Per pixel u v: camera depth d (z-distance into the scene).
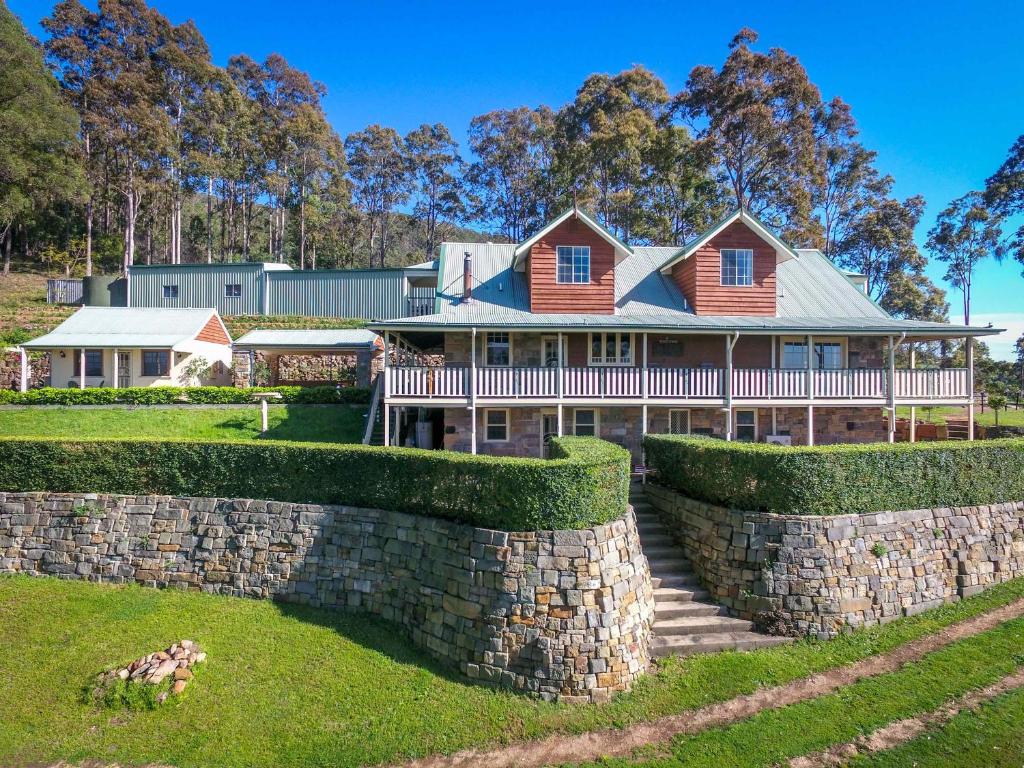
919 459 9.48
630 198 32.47
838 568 8.67
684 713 7.05
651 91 36.06
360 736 6.59
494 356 15.30
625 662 7.48
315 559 9.35
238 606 9.11
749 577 8.81
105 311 22.69
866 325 14.15
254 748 6.38
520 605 7.48
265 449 9.81
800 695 7.32
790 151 32.00
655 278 17.34
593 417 15.29
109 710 6.80
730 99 32.28
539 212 45.78
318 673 7.59
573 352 15.38
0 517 10.22
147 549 9.84
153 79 39.72
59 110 34.09
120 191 42.41
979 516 9.82
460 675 7.66
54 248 44.12
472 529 7.99
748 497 9.06
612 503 8.02
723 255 15.66
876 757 6.15
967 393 14.45
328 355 24.64
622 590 7.77
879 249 36.56
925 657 7.97
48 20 38.31
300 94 49.62
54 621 8.48
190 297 29.89
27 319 27.14
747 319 14.96
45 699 6.97
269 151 43.91
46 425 16.44
